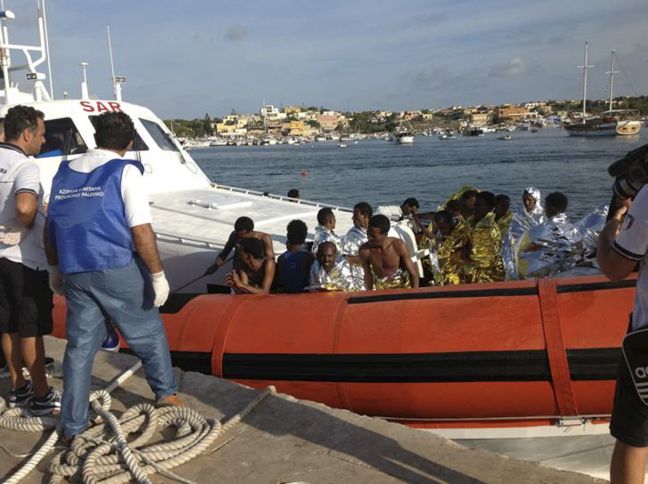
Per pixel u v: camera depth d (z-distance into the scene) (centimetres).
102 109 732
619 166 233
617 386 238
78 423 334
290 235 561
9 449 339
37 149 367
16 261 354
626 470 236
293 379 429
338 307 442
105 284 321
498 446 403
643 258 227
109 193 314
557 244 523
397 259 548
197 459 321
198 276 606
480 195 653
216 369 450
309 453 322
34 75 811
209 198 761
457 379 389
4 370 430
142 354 354
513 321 388
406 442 327
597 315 376
